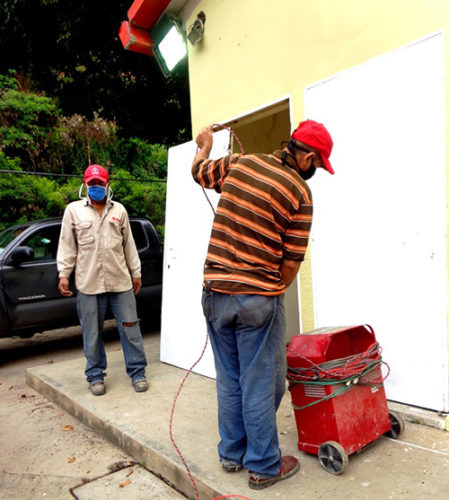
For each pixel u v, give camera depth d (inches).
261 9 132.9
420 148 99.6
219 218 79.1
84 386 144.6
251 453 79.4
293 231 76.7
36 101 514.3
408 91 100.5
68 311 212.8
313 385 85.8
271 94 132.0
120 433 109.3
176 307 161.9
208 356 148.1
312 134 77.6
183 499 88.0
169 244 165.2
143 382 137.5
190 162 157.0
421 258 101.0
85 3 287.9
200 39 155.6
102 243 135.7
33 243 212.5
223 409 84.0
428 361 101.2
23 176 473.4
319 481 80.8
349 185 113.3
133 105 346.3
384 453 89.1
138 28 175.2
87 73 338.3
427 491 76.0
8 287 198.2
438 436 94.5
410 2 99.1
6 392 162.6
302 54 122.3
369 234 110.0
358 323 113.7
